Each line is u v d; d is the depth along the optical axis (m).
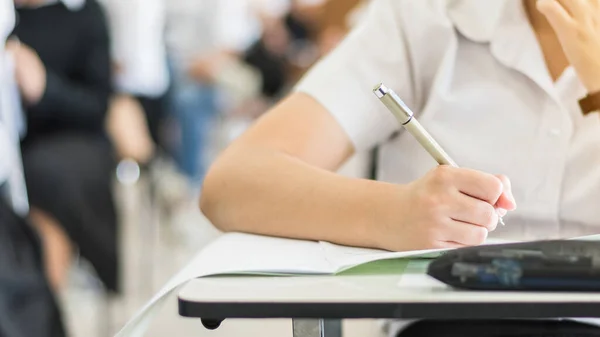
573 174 1.16
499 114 1.18
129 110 3.96
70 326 3.57
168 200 4.89
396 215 0.92
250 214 1.05
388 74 1.22
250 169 1.08
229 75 5.61
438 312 0.66
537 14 1.19
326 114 1.18
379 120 1.21
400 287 0.72
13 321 2.32
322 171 1.04
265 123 1.17
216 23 6.12
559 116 1.16
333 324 0.99
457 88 1.21
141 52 5.00
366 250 0.93
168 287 0.78
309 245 0.97
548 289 0.69
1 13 3.36
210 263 0.85
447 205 0.89
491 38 1.19
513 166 1.17
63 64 3.44
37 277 2.44
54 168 3.14
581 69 1.07
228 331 1.32
